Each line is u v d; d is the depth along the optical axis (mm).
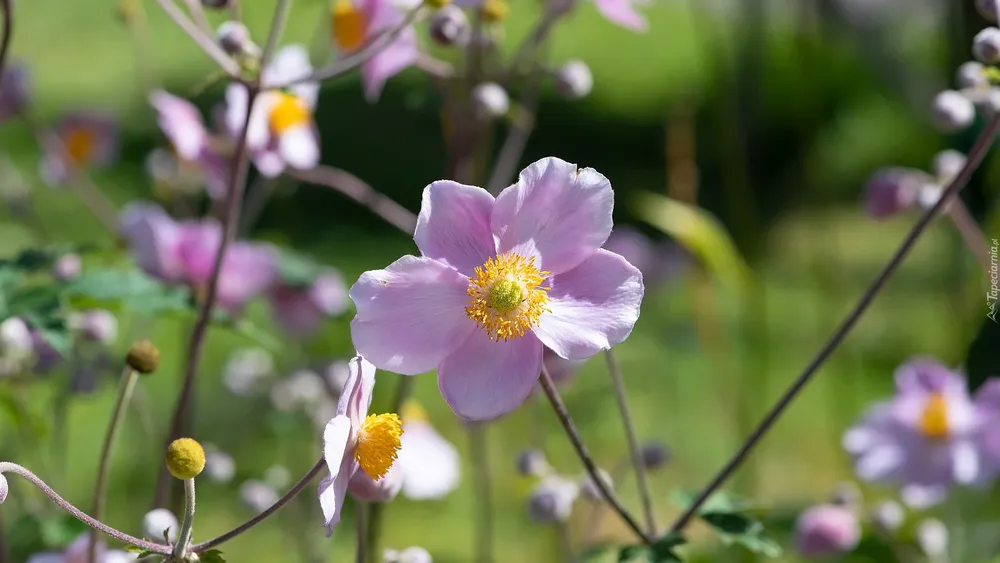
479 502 983
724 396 1169
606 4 777
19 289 723
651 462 819
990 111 685
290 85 705
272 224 1793
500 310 608
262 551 1022
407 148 2213
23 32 2557
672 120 977
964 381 860
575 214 615
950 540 873
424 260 608
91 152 973
